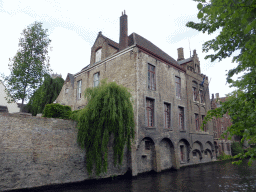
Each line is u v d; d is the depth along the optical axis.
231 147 31.66
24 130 8.63
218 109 4.43
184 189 9.52
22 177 8.22
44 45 15.16
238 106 4.07
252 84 4.29
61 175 9.51
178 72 19.34
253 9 2.58
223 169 16.70
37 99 14.51
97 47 19.39
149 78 15.73
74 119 10.62
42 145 9.09
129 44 17.12
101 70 17.80
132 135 11.06
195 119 20.95
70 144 10.15
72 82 25.62
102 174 11.31
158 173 14.08
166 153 16.16
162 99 16.36
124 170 12.66
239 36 4.34
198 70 23.44
